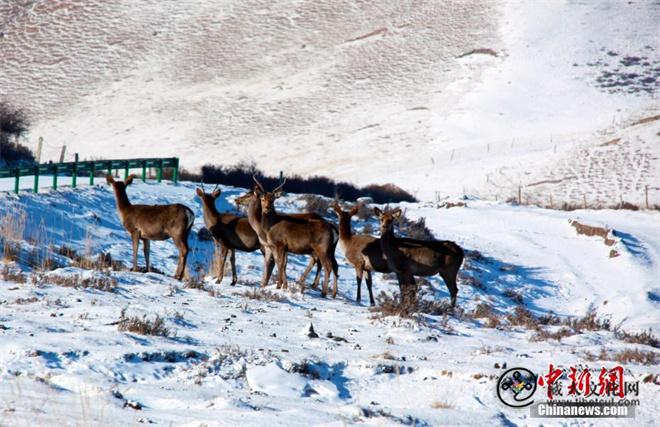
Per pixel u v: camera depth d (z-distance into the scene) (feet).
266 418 102.78
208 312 189.37
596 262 424.46
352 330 181.16
